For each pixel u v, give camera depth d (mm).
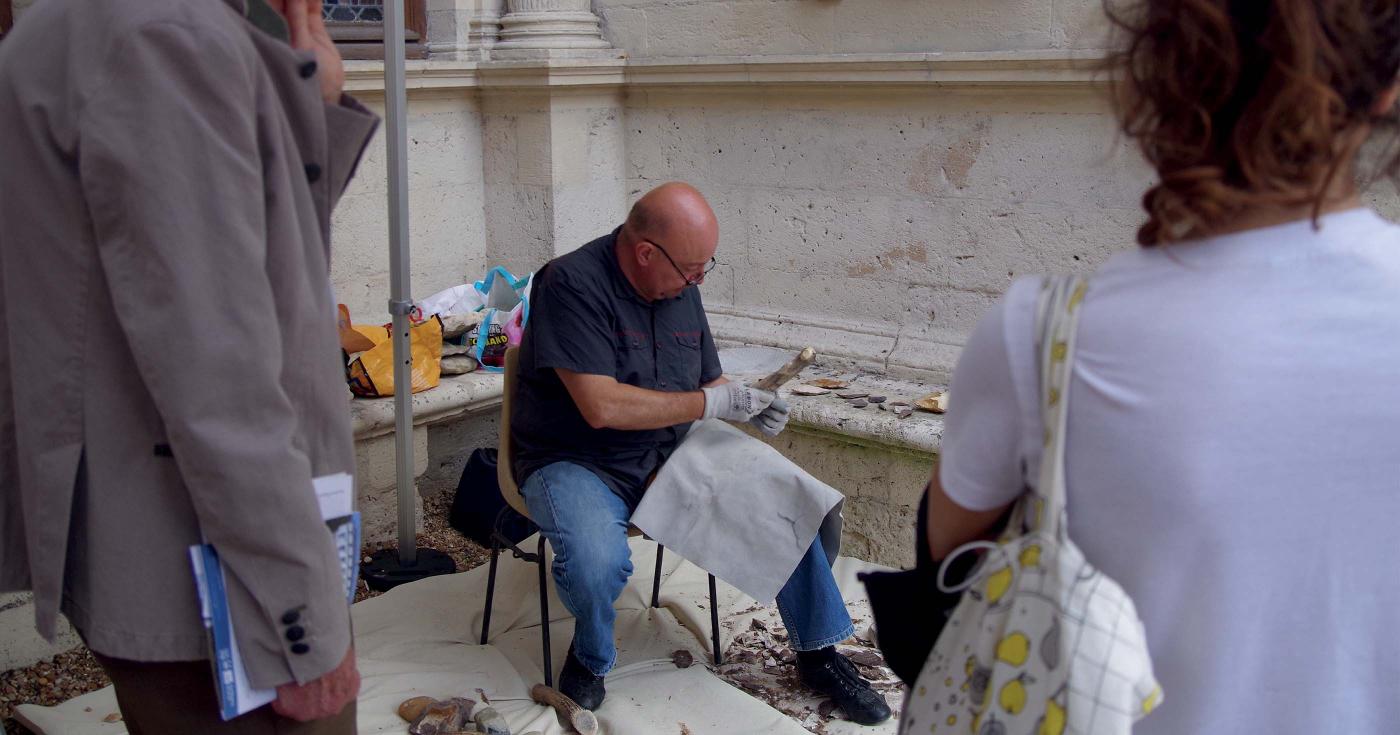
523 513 3059
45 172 1366
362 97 4246
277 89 1429
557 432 2932
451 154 4672
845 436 3826
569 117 4590
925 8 3949
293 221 1414
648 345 2916
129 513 1402
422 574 3754
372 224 4445
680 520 2842
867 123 4199
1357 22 863
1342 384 902
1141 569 964
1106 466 958
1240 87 901
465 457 4676
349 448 1565
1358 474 916
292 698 1449
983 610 1065
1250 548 925
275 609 1401
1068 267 3863
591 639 2854
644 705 2934
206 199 1290
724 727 2838
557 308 2789
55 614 1432
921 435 3623
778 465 2863
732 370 4160
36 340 1400
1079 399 964
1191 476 917
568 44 4531
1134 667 947
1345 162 894
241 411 1329
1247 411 905
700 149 4660
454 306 4496
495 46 4645
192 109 1286
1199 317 919
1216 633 947
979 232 4027
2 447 1504
